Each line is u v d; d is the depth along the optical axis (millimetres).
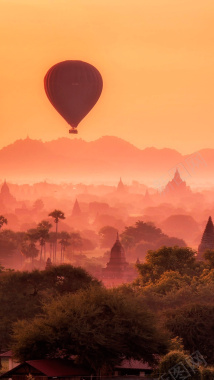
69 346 146000
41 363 143000
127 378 147750
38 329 148250
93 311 149625
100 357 145500
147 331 149750
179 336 175250
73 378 141000
